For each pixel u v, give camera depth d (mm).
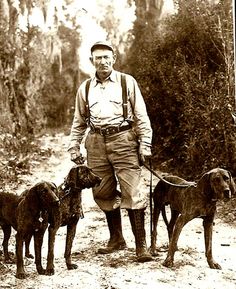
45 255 5641
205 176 4906
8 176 10062
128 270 5020
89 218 7535
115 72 5668
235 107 8539
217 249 5812
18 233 4727
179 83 10227
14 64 14234
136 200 5488
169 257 5117
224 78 9211
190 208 4969
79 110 5848
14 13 14445
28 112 15234
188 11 11125
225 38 9914
